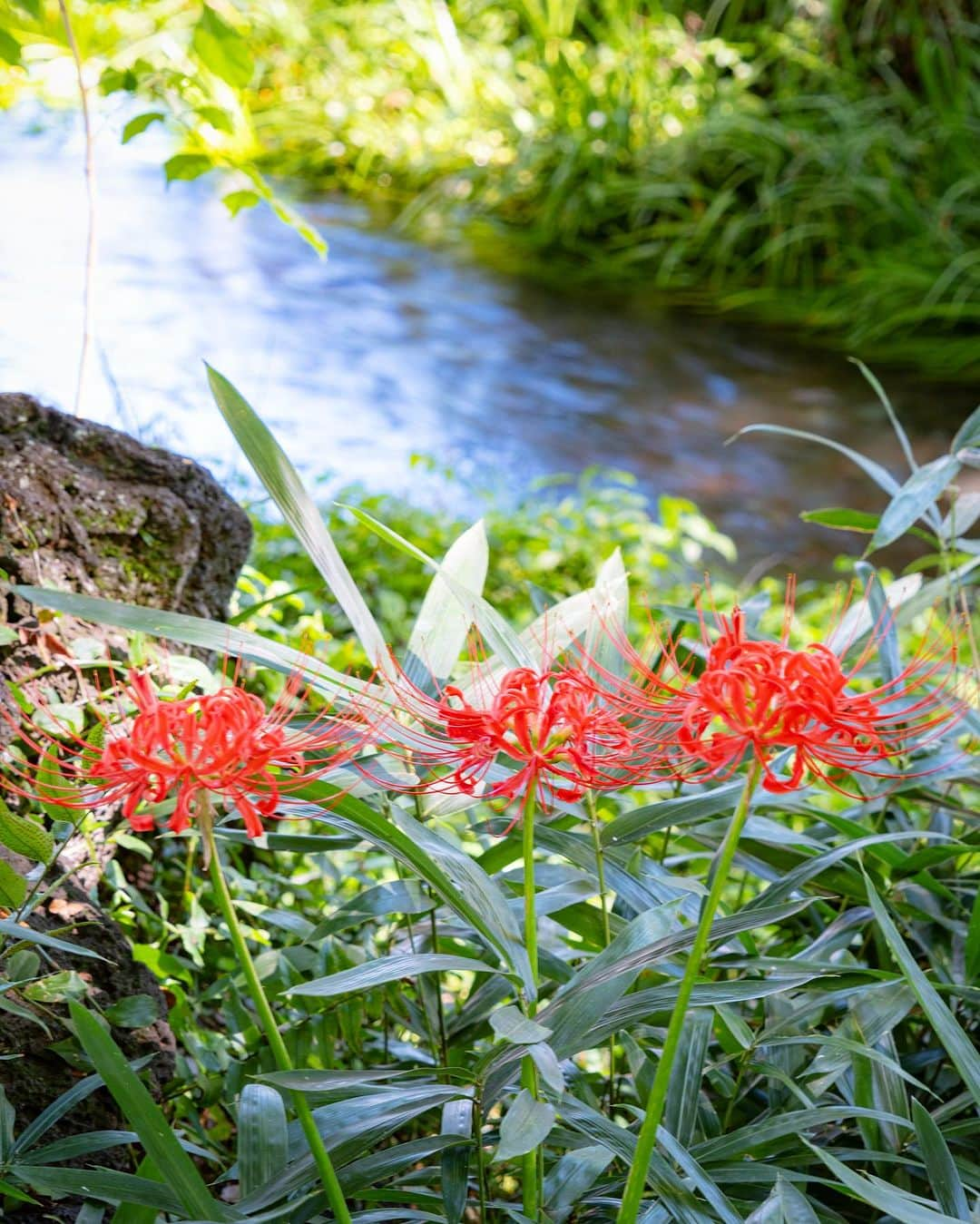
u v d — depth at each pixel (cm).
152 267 727
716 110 889
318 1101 146
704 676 127
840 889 178
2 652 177
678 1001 133
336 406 596
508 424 609
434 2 1008
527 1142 127
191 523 195
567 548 417
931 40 887
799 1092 153
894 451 621
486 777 153
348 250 816
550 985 187
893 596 186
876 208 823
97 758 141
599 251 850
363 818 139
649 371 690
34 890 153
